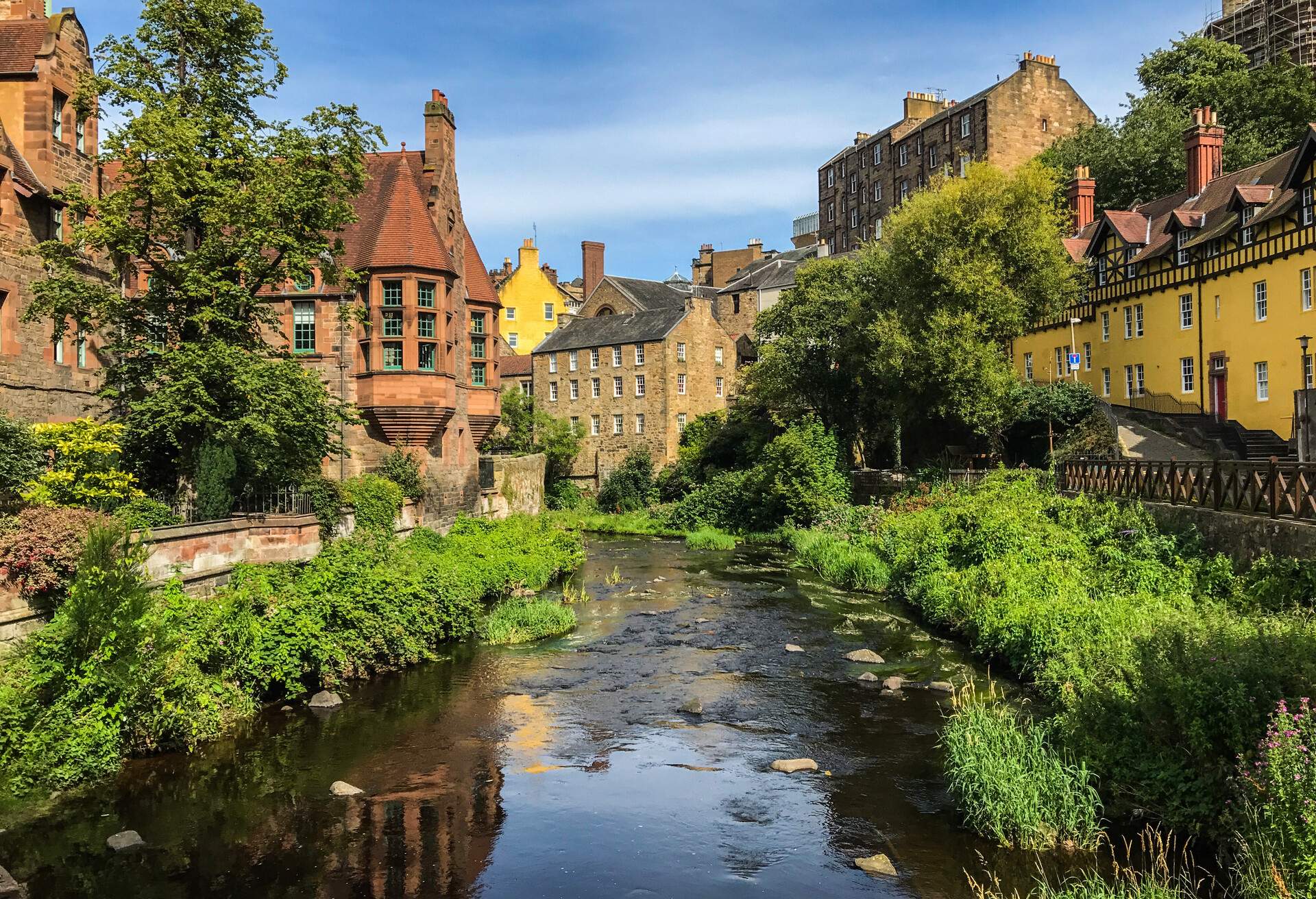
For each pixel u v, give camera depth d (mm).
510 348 82000
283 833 10875
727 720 15070
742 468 52219
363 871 9969
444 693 16734
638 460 60438
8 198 19359
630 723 15031
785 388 47844
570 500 60656
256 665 15680
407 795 12062
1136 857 9672
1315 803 7855
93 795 11938
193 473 20312
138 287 25375
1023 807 10312
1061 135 65250
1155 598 17609
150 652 13266
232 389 19797
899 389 39312
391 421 28578
